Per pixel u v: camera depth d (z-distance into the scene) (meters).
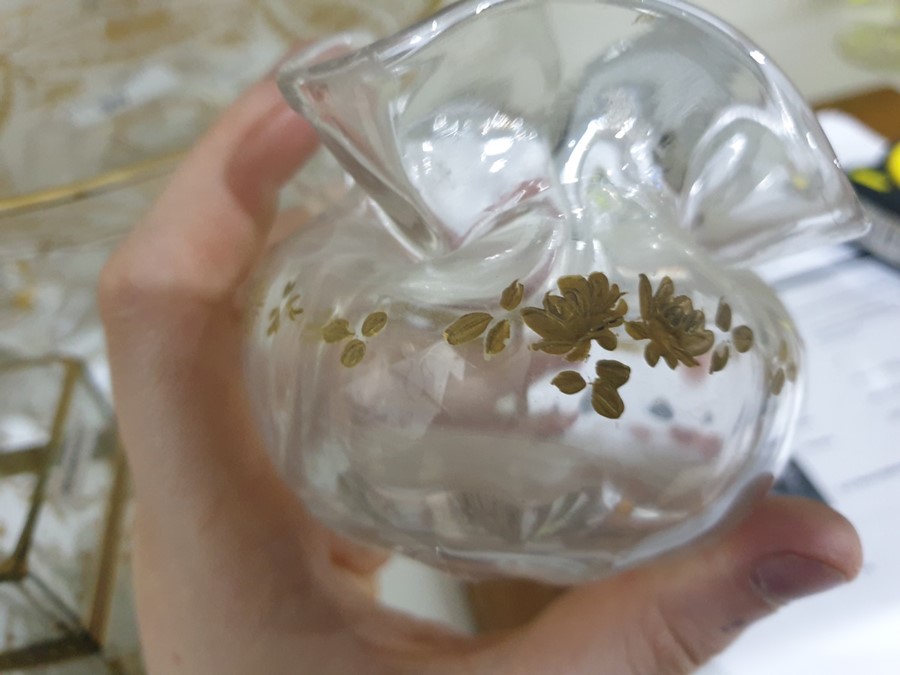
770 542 0.13
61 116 0.20
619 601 0.14
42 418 0.22
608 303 0.10
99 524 0.21
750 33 0.36
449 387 0.10
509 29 0.10
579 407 0.10
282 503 0.14
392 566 0.21
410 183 0.11
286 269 0.13
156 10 0.21
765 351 0.11
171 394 0.15
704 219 0.12
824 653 0.18
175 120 0.21
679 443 0.10
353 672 0.14
